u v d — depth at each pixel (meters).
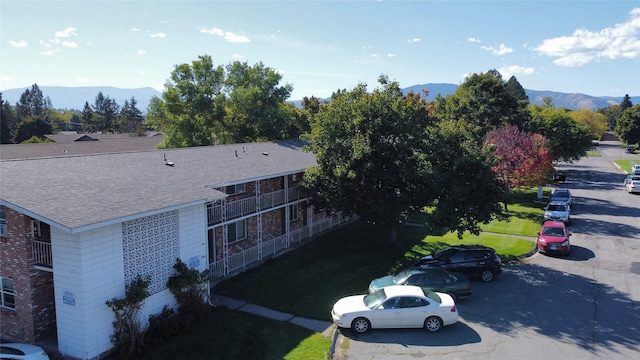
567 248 25.00
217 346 14.45
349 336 15.44
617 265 23.44
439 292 18.00
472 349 14.42
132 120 165.38
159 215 15.62
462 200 21.80
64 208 13.08
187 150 23.52
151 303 15.34
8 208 14.38
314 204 25.31
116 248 14.13
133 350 14.09
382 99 23.34
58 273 13.55
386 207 22.14
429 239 28.61
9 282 14.95
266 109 43.78
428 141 23.67
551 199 38.09
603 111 183.00
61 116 185.75
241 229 23.36
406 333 15.62
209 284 18.11
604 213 36.94
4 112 111.06
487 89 50.03
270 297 18.78
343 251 25.53
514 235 29.83
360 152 21.69
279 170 23.70
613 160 86.12
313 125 25.03
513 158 35.12
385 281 18.72
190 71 44.09
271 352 14.17
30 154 38.66
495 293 19.52
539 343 14.82
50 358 13.72
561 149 55.38
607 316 17.02
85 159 18.39
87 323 13.34
